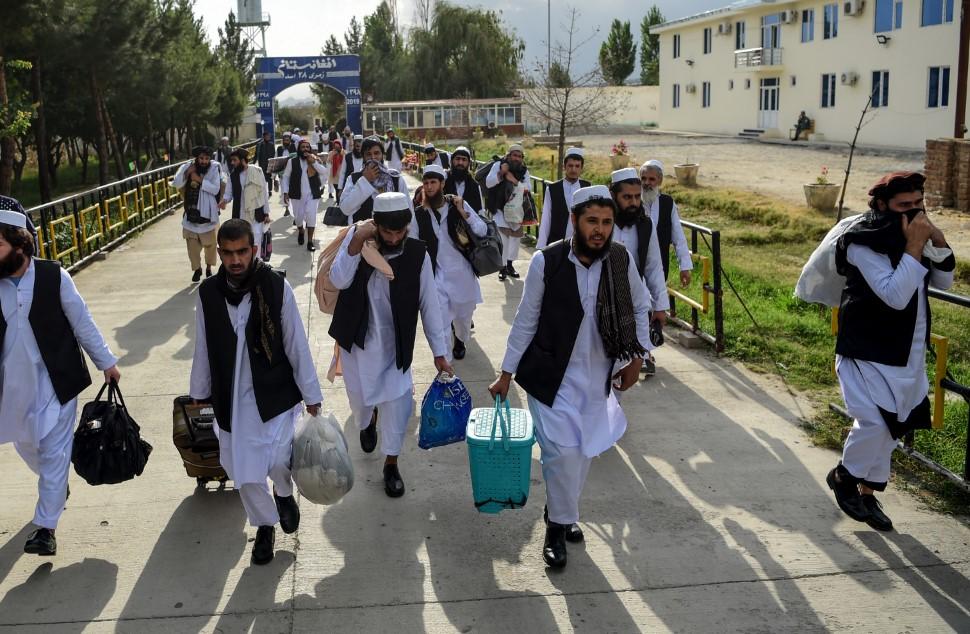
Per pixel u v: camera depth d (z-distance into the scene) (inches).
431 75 2219.5
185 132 1969.7
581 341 156.4
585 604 151.8
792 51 1514.5
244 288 155.6
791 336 313.6
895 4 1270.9
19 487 200.4
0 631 145.6
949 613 147.3
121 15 826.8
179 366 289.1
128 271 462.3
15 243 156.6
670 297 329.1
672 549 169.6
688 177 866.8
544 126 1749.5
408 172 1007.6
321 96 2805.1
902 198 156.9
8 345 157.9
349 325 186.5
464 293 278.4
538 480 201.5
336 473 161.5
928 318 165.6
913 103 1252.5
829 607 149.7
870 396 164.1
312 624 146.9
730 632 143.5
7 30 660.1
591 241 151.5
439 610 150.6
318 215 676.7
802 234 560.7
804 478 199.5
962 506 183.6
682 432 227.0
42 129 914.7
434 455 215.6
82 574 163.2
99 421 170.1
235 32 2491.4
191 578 161.6
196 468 192.1
